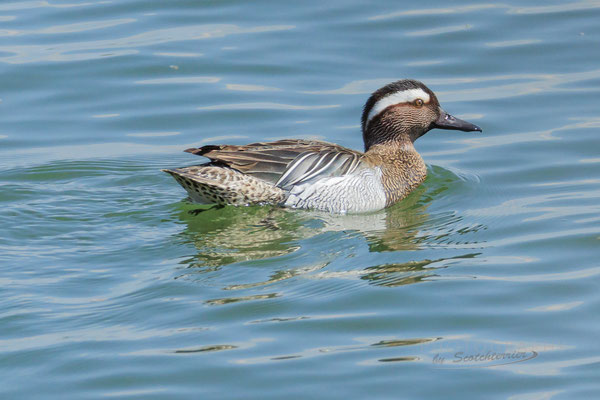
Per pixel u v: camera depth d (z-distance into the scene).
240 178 14.52
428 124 16.27
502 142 17.27
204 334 10.64
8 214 14.30
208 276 12.20
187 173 14.32
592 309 11.13
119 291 11.77
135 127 17.83
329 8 21.80
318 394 9.38
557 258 12.63
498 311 11.15
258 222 14.33
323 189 14.81
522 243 13.25
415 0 22.14
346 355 10.13
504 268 12.38
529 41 20.33
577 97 18.44
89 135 17.56
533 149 16.91
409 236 13.77
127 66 19.50
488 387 9.49
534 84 18.95
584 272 12.15
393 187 15.52
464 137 17.94
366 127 16.42
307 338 10.54
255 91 18.83
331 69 19.53
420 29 20.88
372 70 19.42
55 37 20.58
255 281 12.05
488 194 15.45
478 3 22.00
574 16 21.19
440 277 12.12
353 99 18.45
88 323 10.93
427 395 9.36
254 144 15.05
